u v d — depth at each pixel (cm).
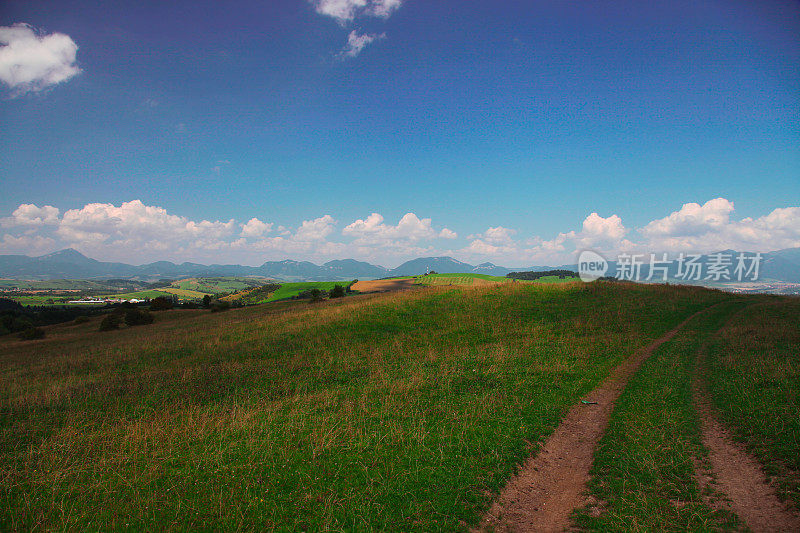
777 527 580
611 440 934
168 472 790
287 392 1405
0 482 748
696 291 3881
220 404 1280
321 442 913
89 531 614
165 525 624
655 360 1706
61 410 1283
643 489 718
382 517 641
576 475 803
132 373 1934
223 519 634
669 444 887
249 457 847
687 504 661
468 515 653
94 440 969
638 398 1229
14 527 625
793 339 1780
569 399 1254
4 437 1018
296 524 622
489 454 855
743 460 789
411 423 1034
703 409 1096
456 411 1125
